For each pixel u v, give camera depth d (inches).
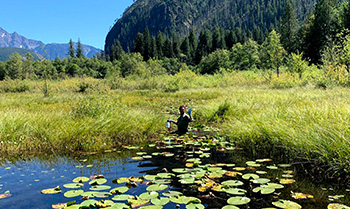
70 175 144.1
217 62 2400.3
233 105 351.9
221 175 136.6
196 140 234.7
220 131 267.7
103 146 213.8
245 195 113.3
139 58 1984.5
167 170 148.9
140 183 127.9
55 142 210.2
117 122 253.9
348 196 111.5
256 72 1187.9
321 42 1700.3
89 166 160.7
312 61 1781.5
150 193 111.6
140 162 167.8
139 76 1301.7
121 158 179.6
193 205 99.6
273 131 189.8
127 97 604.4
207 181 128.0
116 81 1026.1
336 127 156.9
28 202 107.0
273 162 165.9
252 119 238.2
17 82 922.1
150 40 4170.8
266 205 102.7
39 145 208.1
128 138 242.2
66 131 219.8
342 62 655.8
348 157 131.3
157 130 276.7
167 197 109.6
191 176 133.8
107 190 119.5
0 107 380.8
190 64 3887.8
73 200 109.0
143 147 213.6
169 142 230.5
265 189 115.3
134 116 285.1
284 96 406.0
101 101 307.4
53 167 161.0
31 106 409.1
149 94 749.9
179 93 752.3
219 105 356.2
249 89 716.0
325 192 116.3
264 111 257.1
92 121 247.9
